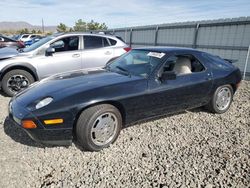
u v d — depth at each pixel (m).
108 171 2.77
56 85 3.38
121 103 3.27
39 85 3.54
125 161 2.98
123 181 2.59
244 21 8.92
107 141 3.27
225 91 4.71
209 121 4.35
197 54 4.36
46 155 3.06
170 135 3.73
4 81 5.48
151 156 3.10
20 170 2.73
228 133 3.86
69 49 6.16
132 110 3.43
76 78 3.64
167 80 3.74
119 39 7.07
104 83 3.34
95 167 2.84
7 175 2.63
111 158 3.04
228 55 9.79
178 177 2.68
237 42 9.36
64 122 2.94
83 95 3.03
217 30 10.14
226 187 2.53
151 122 4.21
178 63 4.02
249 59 8.97
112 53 6.72
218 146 3.41
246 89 7.31
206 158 3.07
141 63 3.99
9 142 3.35
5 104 5.04
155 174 2.72
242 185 2.56
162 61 3.79
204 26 10.77
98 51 6.50
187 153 3.19
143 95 3.47
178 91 3.87
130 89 3.37
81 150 3.21
